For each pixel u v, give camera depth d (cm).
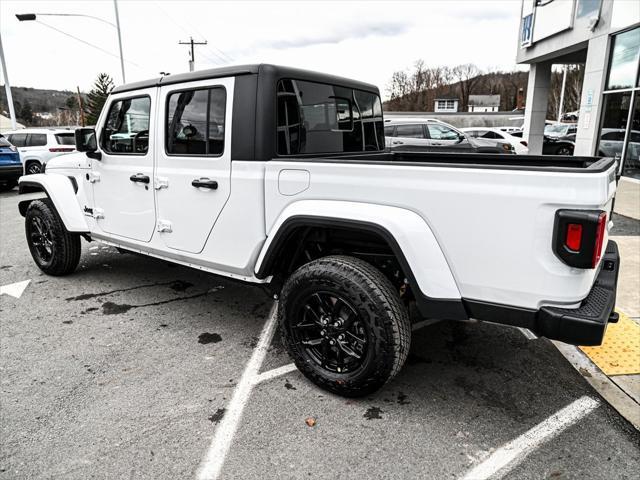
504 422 261
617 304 409
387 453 237
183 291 467
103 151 404
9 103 2139
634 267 500
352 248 302
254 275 313
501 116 3544
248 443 244
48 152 1354
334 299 272
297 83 313
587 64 1132
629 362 321
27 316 409
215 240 327
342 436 249
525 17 1446
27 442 247
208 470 226
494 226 221
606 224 235
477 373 312
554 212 207
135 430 255
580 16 1150
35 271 534
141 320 400
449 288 238
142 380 305
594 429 254
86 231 449
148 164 362
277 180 285
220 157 310
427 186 235
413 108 7181
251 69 290
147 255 402
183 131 333
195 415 268
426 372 314
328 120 349
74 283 492
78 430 255
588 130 1135
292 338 288
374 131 414
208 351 345
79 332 377
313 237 292
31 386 299
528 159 361
